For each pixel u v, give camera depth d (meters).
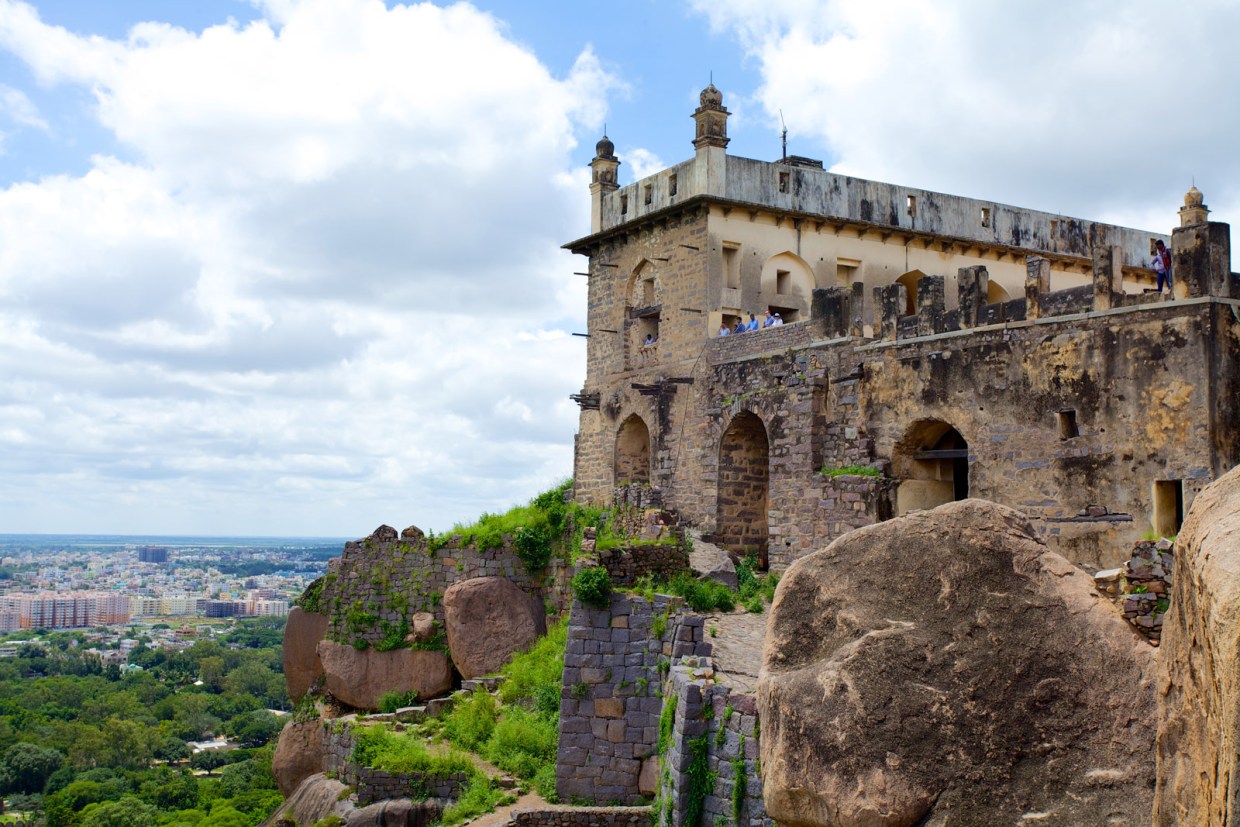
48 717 90.25
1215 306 24.28
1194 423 24.20
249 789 62.75
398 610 35.28
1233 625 6.75
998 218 42.72
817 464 32.38
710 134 37.56
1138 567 15.36
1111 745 10.17
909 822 10.38
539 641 32.09
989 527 11.40
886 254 40.59
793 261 39.09
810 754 10.77
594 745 22.59
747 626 24.45
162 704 98.25
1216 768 7.03
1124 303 25.55
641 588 23.69
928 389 29.52
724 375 36.31
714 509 36.12
